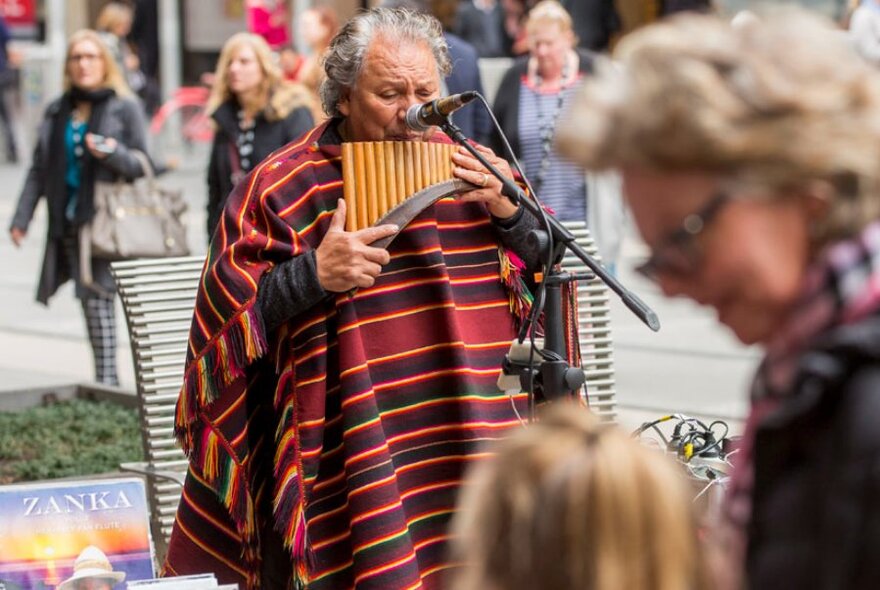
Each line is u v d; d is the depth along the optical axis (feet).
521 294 19.84
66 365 43.78
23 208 40.09
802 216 9.66
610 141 9.65
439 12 74.54
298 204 19.10
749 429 10.13
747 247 9.62
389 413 19.34
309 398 19.03
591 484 9.14
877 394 9.20
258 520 19.86
